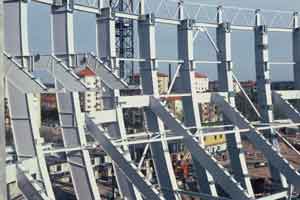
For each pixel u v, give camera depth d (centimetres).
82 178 3994
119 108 4469
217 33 5769
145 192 3794
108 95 4606
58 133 6400
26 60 3950
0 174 2575
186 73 5341
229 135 5506
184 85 5356
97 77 4653
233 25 5822
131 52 6881
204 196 4409
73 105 3988
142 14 5153
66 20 4366
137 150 5906
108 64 4831
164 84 9219
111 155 3959
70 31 4378
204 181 5116
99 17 4866
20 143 3666
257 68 6091
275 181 5922
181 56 5381
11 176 3181
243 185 5406
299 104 8462
